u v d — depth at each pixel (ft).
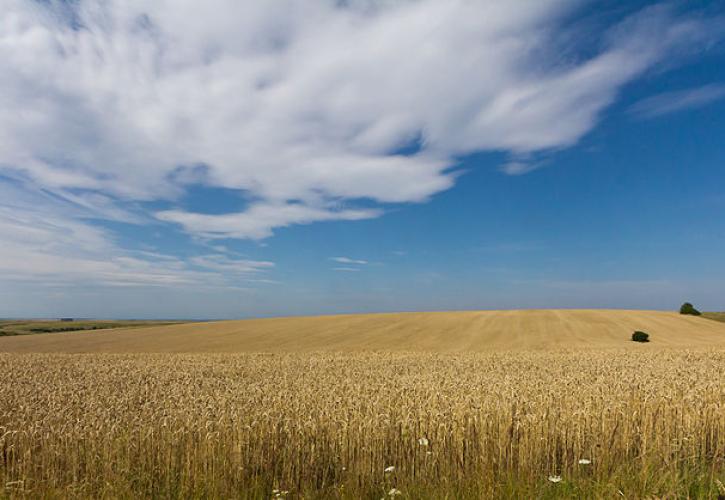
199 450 27.35
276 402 37.96
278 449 27.91
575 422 29.81
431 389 44.19
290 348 159.22
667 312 226.38
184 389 53.01
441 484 24.03
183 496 23.93
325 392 45.21
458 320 207.21
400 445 28.45
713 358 93.09
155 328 224.74
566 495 22.63
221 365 91.76
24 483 24.98
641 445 28.60
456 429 28.84
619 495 21.72
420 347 156.25
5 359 109.91
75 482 25.27
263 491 24.94
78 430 30.63
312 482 26.73
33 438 29.27
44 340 195.31
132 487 25.75
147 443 28.32
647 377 56.18
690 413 32.19
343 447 27.96
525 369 75.56
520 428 28.55
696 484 23.31
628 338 167.53
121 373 77.00
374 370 78.23
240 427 28.60
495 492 22.47
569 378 55.93
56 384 61.26
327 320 221.46
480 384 50.24
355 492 23.79
